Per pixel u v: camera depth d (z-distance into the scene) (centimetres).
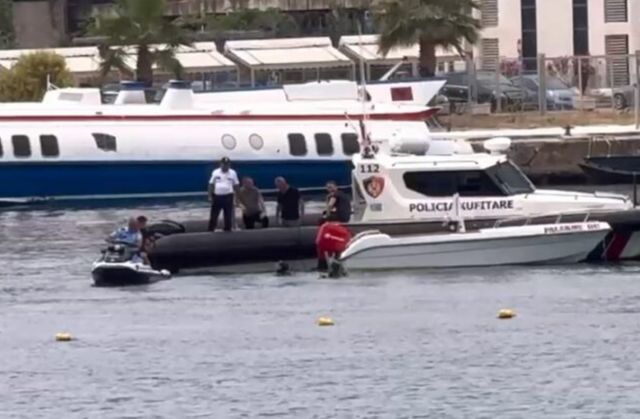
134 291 11756
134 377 9219
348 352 9694
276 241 12169
